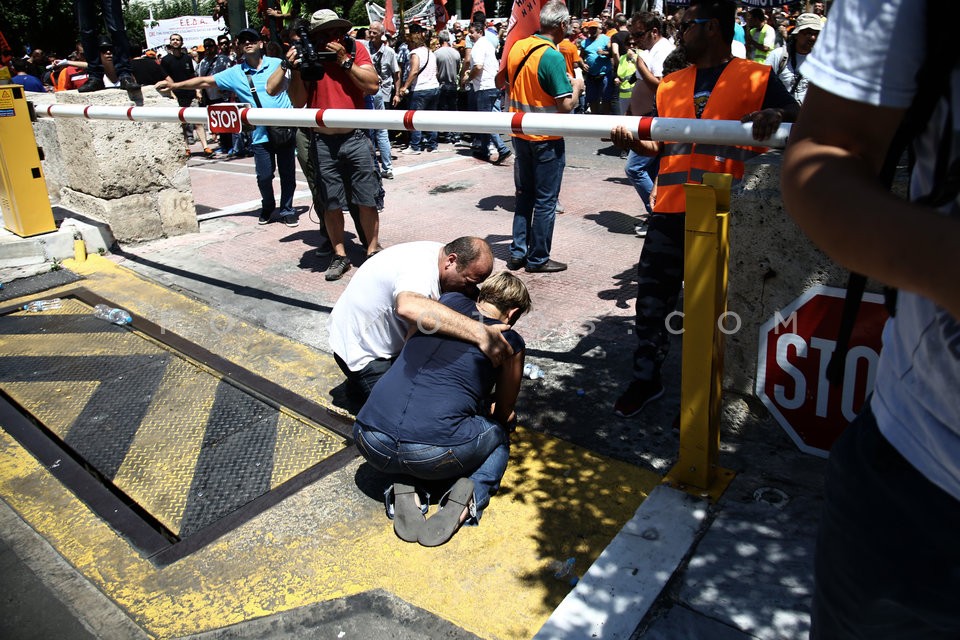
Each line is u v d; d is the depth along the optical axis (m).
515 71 5.33
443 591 2.56
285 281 5.62
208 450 3.51
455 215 7.31
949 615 1.03
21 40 25.72
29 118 5.89
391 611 2.48
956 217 0.77
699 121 3.02
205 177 9.87
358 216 5.87
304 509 3.03
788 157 0.86
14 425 3.76
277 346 4.53
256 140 6.85
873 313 2.62
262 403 3.89
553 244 6.28
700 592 2.35
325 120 4.32
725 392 3.11
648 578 2.42
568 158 10.00
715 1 3.16
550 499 3.00
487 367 2.95
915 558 1.01
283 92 6.82
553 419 3.57
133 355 4.48
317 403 3.85
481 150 10.13
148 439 3.62
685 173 3.27
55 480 3.30
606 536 2.78
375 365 3.56
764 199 2.75
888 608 1.09
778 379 2.94
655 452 3.27
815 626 1.26
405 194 8.22
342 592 2.58
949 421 0.92
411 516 2.85
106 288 5.57
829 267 2.68
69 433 3.68
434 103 11.17
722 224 2.50
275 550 2.81
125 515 3.04
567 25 5.29
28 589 2.67
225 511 3.07
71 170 6.67
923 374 0.95
